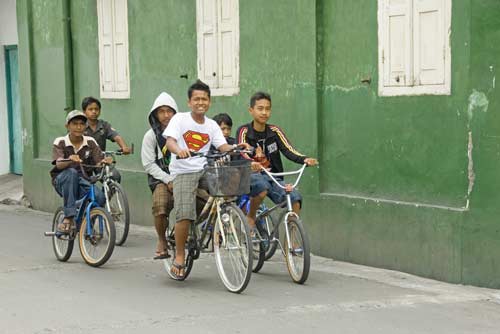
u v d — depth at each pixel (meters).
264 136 8.40
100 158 9.41
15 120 17.44
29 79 14.91
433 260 8.36
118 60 13.07
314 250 9.80
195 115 7.82
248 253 7.48
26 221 13.12
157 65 12.24
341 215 9.41
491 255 7.90
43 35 14.58
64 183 9.15
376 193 9.11
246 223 7.49
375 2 8.98
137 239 11.19
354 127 9.32
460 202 8.18
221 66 11.13
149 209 12.39
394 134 8.86
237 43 10.81
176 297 7.54
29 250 10.24
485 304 7.36
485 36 7.86
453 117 8.20
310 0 9.62
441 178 8.37
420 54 8.54
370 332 6.40
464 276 8.08
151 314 6.90
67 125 9.28
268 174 7.95
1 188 16.58
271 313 6.93
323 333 6.35
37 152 14.93
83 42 13.84
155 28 12.23
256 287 7.98
